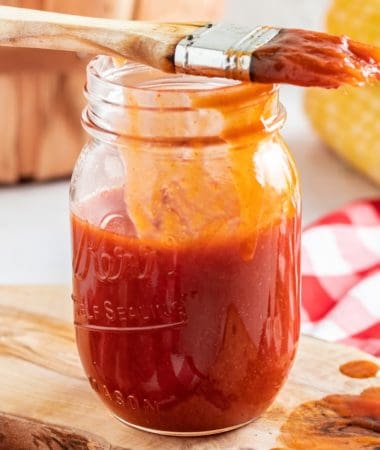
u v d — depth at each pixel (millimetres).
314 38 515
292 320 587
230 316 565
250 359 574
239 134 548
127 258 561
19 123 897
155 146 548
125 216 560
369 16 895
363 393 621
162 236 556
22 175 932
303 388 625
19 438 614
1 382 634
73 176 586
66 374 639
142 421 591
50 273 837
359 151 914
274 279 571
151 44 532
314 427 601
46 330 670
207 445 590
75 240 582
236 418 589
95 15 840
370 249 819
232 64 516
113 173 565
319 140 1012
